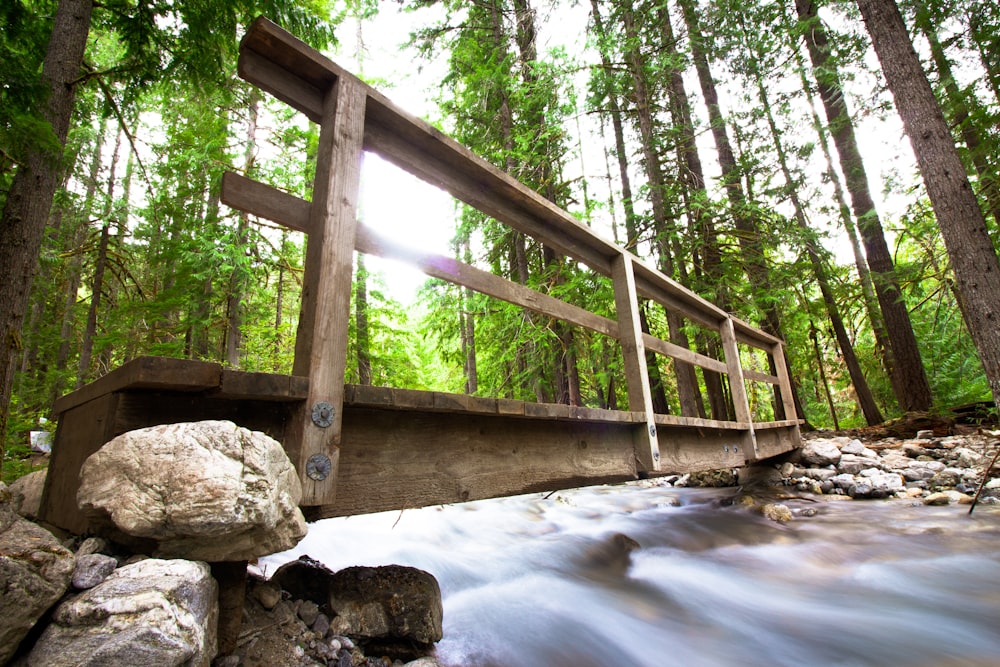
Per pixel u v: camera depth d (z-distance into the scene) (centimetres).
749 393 1544
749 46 1002
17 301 414
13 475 511
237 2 546
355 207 180
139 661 98
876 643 258
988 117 606
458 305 999
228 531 121
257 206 162
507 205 288
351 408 185
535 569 377
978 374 1209
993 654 244
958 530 433
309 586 213
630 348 360
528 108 963
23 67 423
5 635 95
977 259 507
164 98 833
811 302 1083
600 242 360
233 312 885
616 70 951
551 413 251
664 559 407
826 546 419
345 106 186
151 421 137
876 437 886
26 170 436
